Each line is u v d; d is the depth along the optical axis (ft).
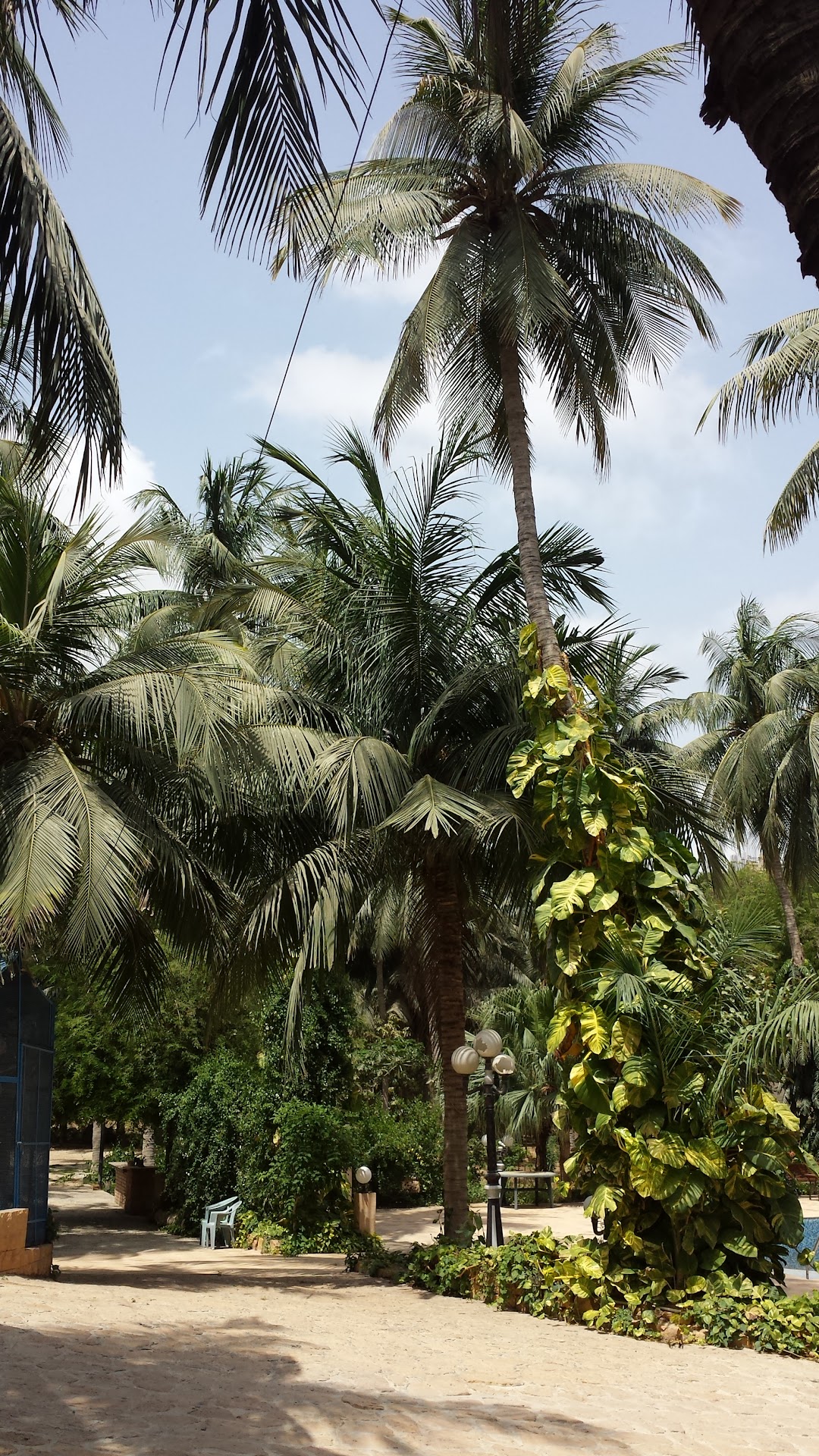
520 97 47.73
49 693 44.16
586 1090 35.73
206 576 84.23
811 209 6.90
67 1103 77.36
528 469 47.11
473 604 48.44
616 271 49.52
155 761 45.27
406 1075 110.11
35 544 45.03
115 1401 18.69
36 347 23.61
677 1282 33.45
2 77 23.03
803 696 94.38
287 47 12.38
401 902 51.80
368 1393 21.48
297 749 43.09
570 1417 20.83
